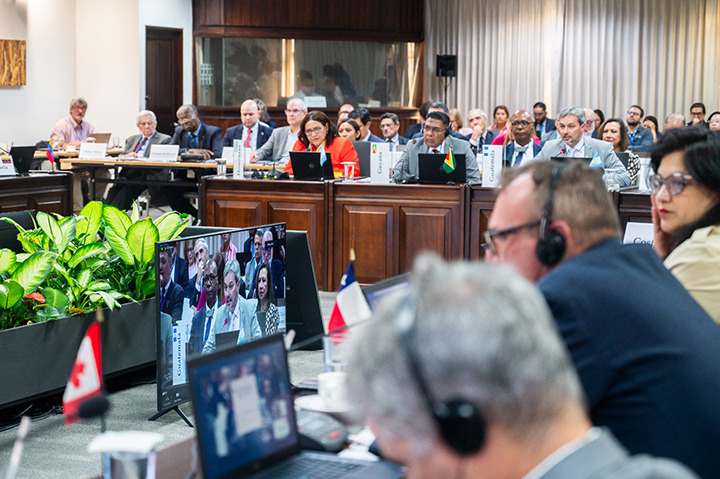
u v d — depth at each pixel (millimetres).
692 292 2139
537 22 13680
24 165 7320
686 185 2219
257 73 13484
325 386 1868
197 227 4418
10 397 3721
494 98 13977
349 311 2033
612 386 1414
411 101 14242
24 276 3875
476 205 6688
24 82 12000
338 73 13789
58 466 3422
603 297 1445
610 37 13492
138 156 9977
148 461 1300
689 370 1396
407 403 769
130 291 4367
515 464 789
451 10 14070
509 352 759
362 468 1492
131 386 4469
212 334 3793
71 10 12742
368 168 7691
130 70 12711
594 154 6770
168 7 12984
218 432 1403
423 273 829
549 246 1534
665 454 1368
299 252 3994
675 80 13438
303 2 13516
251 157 8930
